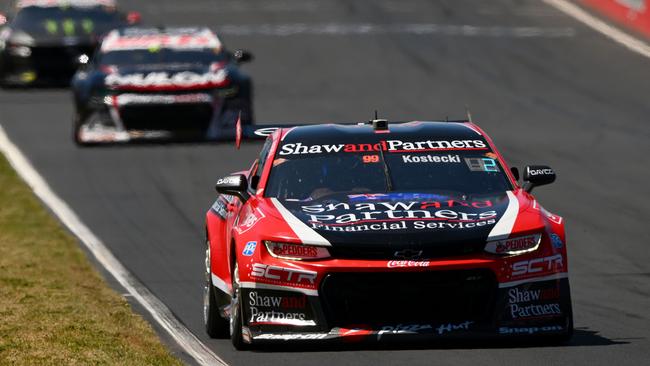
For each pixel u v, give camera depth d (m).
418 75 94.31
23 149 71.06
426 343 29.86
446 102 84.88
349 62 99.50
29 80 90.38
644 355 28.66
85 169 65.69
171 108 70.69
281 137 34.28
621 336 31.36
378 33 110.50
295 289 29.06
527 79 92.56
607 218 53.09
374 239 28.84
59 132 76.12
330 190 31.83
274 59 101.50
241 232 30.53
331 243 28.95
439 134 33.94
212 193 60.03
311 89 90.06
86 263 45.16
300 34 111.25
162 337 32.91
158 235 51.31
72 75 90.62
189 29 77.06
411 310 28.77
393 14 119.69
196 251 48.09
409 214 29.89
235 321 30.30
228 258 32.53
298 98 86.69
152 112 70.69
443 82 91.69
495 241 28.91
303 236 29.25
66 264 44.62
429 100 85.56
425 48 103.94
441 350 29.22
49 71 90.31
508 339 29.92
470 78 92.94
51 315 34.56
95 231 52.12
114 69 72.44
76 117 72.00
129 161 67.56
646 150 69.50
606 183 61.00
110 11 94.31
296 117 79.88
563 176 62.88
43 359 28.62
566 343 30.17
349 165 32.62
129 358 28.86
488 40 106.19
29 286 39.94
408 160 32.75
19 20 93.00
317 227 29.52
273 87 91.00
